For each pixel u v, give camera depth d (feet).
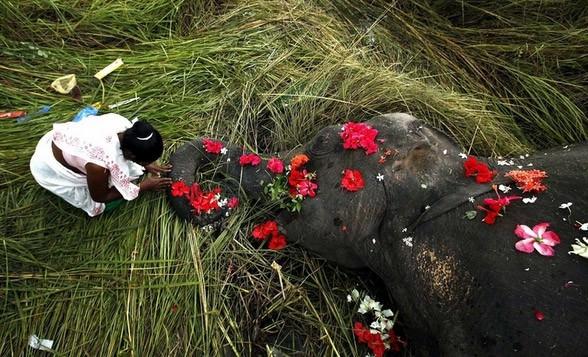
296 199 8.49
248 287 8.72
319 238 8.41
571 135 10.99
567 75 11.65
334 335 8.40
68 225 8.89
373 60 11.43
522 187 7.51
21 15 10.94
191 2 11.89
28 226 8.85
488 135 10.18
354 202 8.06
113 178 8.06
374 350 7.99
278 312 8.59
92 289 8.42
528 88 11.28
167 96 10.43
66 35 11.08
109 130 8.03
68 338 8.16
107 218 8.95
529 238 6.91
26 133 9.66
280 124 10.16
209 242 8.91
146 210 8.98
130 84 10.53
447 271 7.26
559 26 11.87
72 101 10.18
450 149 8.40
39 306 8.27
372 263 8.17
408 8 12.41
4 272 8.45
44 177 8.47
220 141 9.46
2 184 9.02
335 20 11.93
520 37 11.89
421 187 7.84
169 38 11.34
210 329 8.25
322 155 8.68
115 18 11.28
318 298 8.78
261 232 8.84
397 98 10.16
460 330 7.04
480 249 7.13
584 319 6.37
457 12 12.35
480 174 7.88
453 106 10.30
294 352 8.36
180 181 8.95
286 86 10.61
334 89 10.47
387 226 7.91
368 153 8.17
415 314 7.74
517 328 6.58
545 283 6.64
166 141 9.87
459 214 7.48
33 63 10.71
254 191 9.09
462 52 11.81
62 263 8.61
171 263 8.67
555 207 7.24
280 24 11.59
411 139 8.19
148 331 8.25
